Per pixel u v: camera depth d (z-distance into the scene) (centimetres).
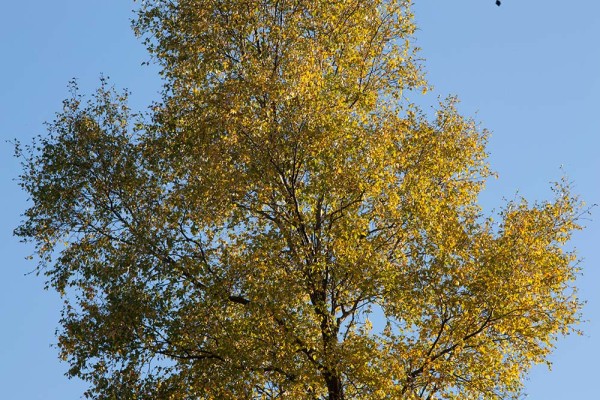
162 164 2920
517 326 2730
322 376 2569
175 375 2648
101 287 2741
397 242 2806
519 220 2909
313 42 2862
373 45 3033
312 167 2700
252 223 2855
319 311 2666
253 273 2683
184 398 2630
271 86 2739
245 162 2748
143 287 2722
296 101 2731
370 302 2739
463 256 2764
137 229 2805
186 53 2930
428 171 2855
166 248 2762
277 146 2703
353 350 2552
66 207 2884
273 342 2609
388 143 2769
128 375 2648
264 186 2744
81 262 2847
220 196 2750
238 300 2727
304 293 2703
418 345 2675
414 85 3022
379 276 2641
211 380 2605
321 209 2797
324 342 2603
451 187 2950
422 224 2750
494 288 2689
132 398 2620
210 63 2895
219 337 2648
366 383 2530
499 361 2733
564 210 2941
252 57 2847
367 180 2722
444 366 2620
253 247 2703
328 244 2694
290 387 2606
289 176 2730
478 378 2691
